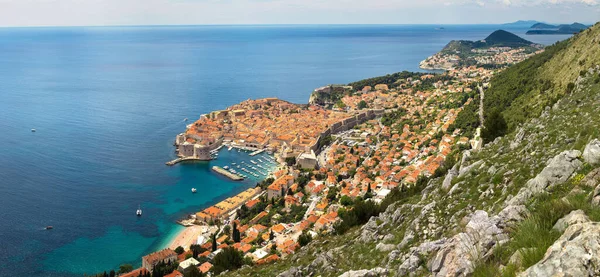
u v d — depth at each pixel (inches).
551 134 1886.1
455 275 797.9
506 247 749.3
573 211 690.2
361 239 1849.2
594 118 1863.9
